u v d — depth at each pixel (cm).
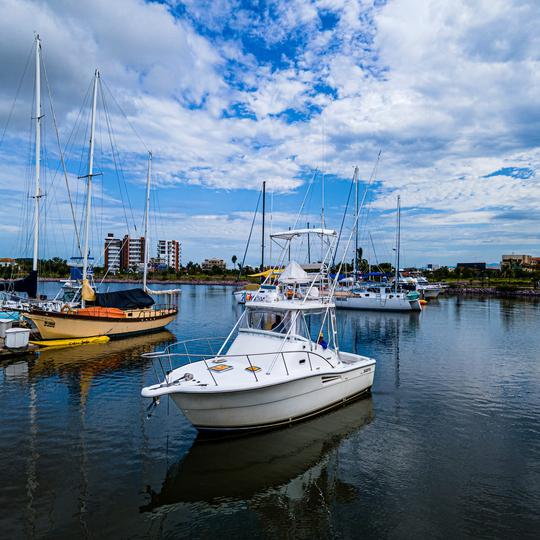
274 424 1101
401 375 1756
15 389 1458
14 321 2261
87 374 1667
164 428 1118
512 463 958
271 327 1261
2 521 707
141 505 767
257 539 683
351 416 1243
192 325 3262
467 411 1305
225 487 838
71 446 1004
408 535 695
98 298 2569
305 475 892
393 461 962
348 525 723
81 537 672
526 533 701
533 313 4431
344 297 4656
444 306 5362
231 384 988
